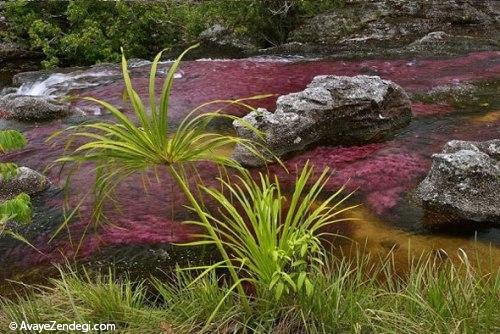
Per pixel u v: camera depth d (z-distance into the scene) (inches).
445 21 517.7
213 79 375.2
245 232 121.1
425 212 200.8
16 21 546.9
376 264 172.6
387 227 193.6
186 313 128.5
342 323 122.0
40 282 171.0
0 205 112.0
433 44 462.0
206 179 228.4
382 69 386.3
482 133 264.4
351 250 180.5
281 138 246.2
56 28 524.1
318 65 407.8
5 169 116.4
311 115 257.4
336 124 264.1
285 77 377.7
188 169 234.1
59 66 526.9
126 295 141.9
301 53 471.2
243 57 491.5
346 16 528.4
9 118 307.9
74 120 306.2
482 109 298.0
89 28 508.1
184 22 553.6
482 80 347.9
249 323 125.3
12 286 170.1
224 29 547.8
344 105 264.4
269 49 498.9
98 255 181.8
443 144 254.7
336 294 125.0
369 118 268.2
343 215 201.2
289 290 124.9
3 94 392.5
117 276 171.5
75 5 528.1
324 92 265.6
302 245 116.8
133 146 100.5
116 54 509.7
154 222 198.5
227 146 261.3
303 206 123.0
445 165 202.2
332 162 241.8
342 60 422.3
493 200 195.6
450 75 362.3
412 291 130.0
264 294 125.9
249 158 238.5
